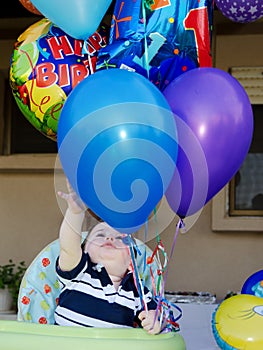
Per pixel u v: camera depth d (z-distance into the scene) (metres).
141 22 1.54
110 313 1.64
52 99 1.60
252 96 3.22
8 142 3.40
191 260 3.24
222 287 3.23
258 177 3.25
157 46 1.53
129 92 1.27
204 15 1.58
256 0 1.88
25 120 3.40
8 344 1.24
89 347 1.23
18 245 3.36
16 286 3.08
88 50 1.62
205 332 2.14
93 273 1.67
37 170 3.34
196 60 1.57
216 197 3.18
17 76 1.62
